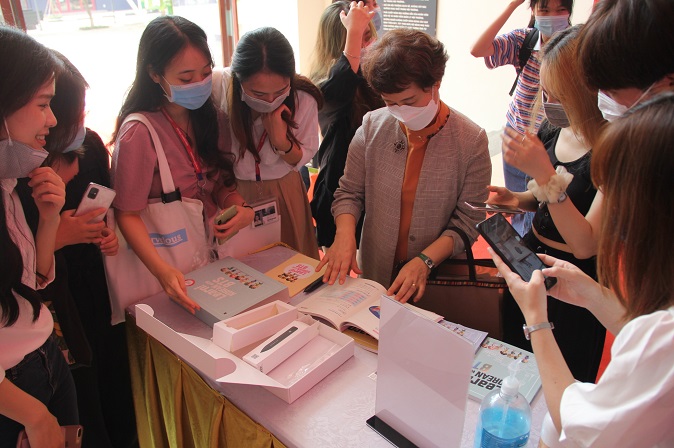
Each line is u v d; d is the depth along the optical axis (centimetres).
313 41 418
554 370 83
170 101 148
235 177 183
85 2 303
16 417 112
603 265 73
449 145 156
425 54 135
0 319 108
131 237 149
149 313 126
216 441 127
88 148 151
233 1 375
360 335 137
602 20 88
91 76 319
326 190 221
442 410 96
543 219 151
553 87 132
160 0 340
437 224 163
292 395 115
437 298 149
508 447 91
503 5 370
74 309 147
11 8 267
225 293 144
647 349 65
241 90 167
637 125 64
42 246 124
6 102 98
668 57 80
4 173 108
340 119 214
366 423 109
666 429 66
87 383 170
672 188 62
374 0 239
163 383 145
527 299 91
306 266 169
